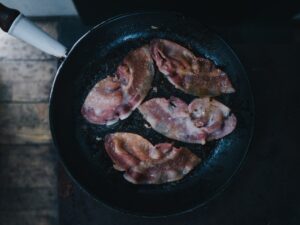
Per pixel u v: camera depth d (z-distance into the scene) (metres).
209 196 0.43
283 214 0.49
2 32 0.49
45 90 0.49
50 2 0.47
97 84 0.44
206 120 0.44
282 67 0.51
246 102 0.45
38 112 0.49
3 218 0.48
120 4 0.47
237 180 0.49
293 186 0.50
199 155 0.45
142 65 0.45
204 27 0.44
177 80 0.45
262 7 0.48
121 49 0.46
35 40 0.41
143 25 0.45
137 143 0.44
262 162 0.50
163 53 0.45
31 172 0.48
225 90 0.45
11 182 0.48
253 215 0.49
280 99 0.51
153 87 0.45
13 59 0.49
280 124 0.50
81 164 0.45
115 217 0.47
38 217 0.48
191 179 0.45
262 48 0.51
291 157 0.50
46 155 0.48
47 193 0.48
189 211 0.44
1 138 0.48
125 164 0.44
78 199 0.47
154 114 0.45
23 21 0.40
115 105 0.44
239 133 0.45
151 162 0.44
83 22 0.50
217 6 0.48
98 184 0.44
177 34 0.46
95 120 0.44
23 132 0.49
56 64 0.50
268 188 0.50
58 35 0.50
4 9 0.39
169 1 0.47
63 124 0.44
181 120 0.45
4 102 0.49
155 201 0.44
